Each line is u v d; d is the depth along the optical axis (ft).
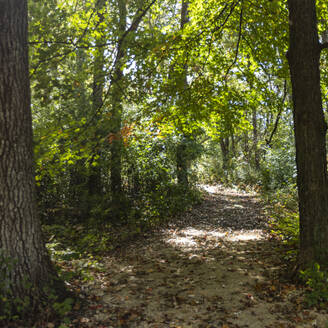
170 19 43.37
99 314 13.32
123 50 19.99
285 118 51.85
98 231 28.30
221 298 15.19
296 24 15.94
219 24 25.22
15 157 12.23
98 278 17.94
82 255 23.12
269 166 53.31
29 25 19.06
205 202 47.19
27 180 12.65
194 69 24.80
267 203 43.50
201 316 13.46
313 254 15.67
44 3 19.02
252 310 13.66
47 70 20.54
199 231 30.81
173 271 19.49
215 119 26.35
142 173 35.53
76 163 31.50
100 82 21.17
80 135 21.65
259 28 24.13
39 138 20.07
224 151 91.15
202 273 18.88
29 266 12.42
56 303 12.00
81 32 20.58
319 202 15.72
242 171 72.74
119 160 33.91
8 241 11.99
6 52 12.13
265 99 25.40
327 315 12.55
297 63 15.99
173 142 39.65
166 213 35.04
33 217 12.82
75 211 31.68
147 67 21.16
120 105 21.80
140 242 26.81
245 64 25.61
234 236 28.32
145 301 15.03
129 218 31.24
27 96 12.96
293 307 13.51
